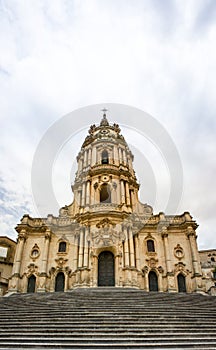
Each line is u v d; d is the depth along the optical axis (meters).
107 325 12.71
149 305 17.91
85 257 34.62
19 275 36.44
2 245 47.88
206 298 21.83
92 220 35.19
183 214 41.72
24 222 40.31
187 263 37.59
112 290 27.80
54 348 9.78
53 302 19.89
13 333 11.62
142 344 9.99
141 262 37.44
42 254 38.22
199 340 10.60
